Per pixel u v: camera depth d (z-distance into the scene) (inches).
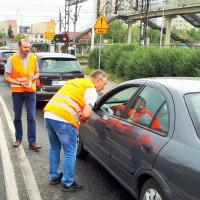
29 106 269.4
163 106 161.0
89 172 229.6
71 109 193.6
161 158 144.1
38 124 369.4
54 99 198.8
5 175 222.1
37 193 197.2
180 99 153.5
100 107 225.1
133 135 169.8
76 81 198.5
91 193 198.4
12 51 986.7
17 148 276.5
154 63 800.9
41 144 289.9
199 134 138.9
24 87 265.4
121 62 938.7
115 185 209.6
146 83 184.2
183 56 743.1
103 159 206.8
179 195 131.6
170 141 144.7
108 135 197.8
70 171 199.0
